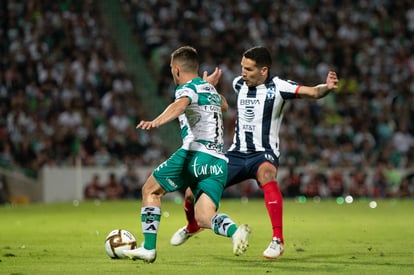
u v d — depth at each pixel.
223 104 24.20
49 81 71.12
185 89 22.36
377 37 85.06
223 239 31.00
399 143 73.00
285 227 38.03
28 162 64.75
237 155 25.66
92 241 30.80
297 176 67.75
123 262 23.61
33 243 30.02
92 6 80.38
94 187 65.38
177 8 81.56
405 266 22.66
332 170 69.12
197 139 22.64
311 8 84.94
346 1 86.19
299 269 21.92
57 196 64.81
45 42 74.88
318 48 82.44
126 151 68.00
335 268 22.16
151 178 22.70
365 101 76.38
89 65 73.44
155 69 77.56
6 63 72.00
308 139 72.25
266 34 81.94
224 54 79.25
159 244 29.39
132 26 80.31
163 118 21.08
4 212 51.31
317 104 75.25
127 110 71.44
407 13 86.62
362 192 69.44
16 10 76.44
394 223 40.78
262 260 24.25
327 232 35.06
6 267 22.53
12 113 66.69
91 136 67.56
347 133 73.12
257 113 25.50
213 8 83.25
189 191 24.84
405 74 80.62
